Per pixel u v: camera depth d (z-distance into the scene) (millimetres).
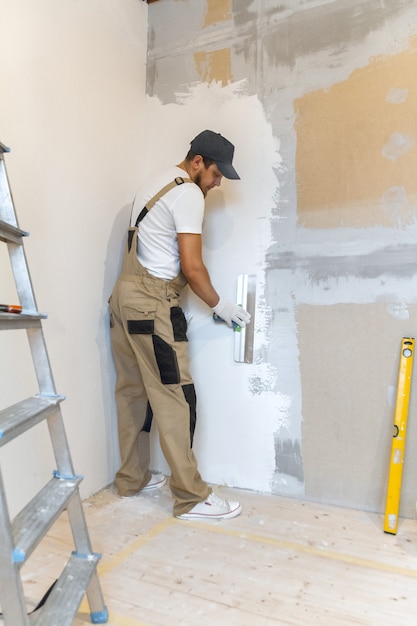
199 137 2068
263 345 2268
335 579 1537
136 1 2498
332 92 2131
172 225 1979
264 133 2277
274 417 2248
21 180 1754
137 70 2512
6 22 1680
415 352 1979
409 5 1987
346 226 2102
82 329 2111
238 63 2348
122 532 1834
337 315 2117
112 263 2322
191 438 2012
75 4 2041
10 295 1693
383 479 2039
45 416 1179
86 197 2125
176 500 1981
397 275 2008
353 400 2090
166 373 1946
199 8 2459
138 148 2520
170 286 2012
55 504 1156
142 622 1304
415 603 1419
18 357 1738
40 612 1081
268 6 2279
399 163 2006
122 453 2219
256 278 2285
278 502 2160
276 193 2248
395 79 2012
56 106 1934
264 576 1544
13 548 951
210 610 1361
